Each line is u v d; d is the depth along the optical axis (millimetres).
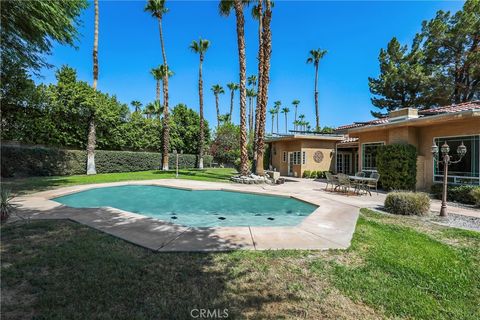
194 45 25094
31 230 4742
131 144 24234
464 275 3254
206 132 32531
